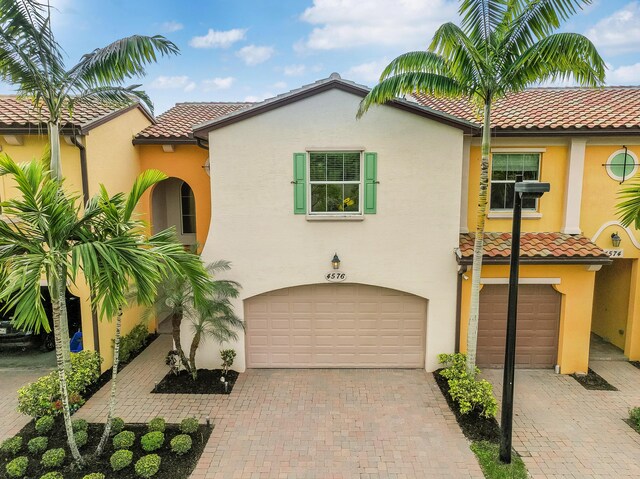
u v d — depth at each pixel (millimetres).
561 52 7859
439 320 11180
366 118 10508
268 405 9625
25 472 7191
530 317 11375
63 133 10250
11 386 10742
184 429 8305
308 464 7609
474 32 8609
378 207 10805
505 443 7547
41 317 5773
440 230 10844
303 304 11422
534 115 12234
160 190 15547
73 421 8414
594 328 14219
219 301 10656
